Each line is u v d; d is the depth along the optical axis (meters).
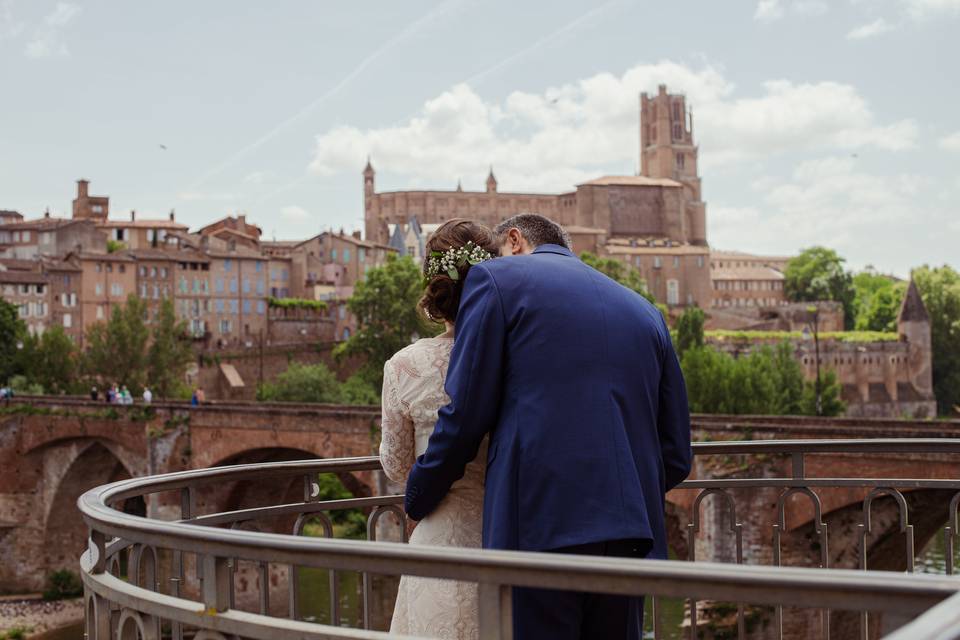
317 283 151.25
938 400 149.88
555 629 3.78
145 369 98.88
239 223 170.75
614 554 3.86
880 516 27.42
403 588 4.52
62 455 66.62
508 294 4.12
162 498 56.81
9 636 55.91
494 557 2.69
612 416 3.95
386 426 4.57
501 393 4.07
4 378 98.06
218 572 3.30
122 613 3.73
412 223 196.88
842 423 31.36
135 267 127.94
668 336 4.45
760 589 2.38
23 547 67.88
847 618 24.70
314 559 3.01
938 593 2.19
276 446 50.78
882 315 179.75
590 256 152.12
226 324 134.12
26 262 133.88
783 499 6.64
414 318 110.75
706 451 6.52
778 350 99.88
